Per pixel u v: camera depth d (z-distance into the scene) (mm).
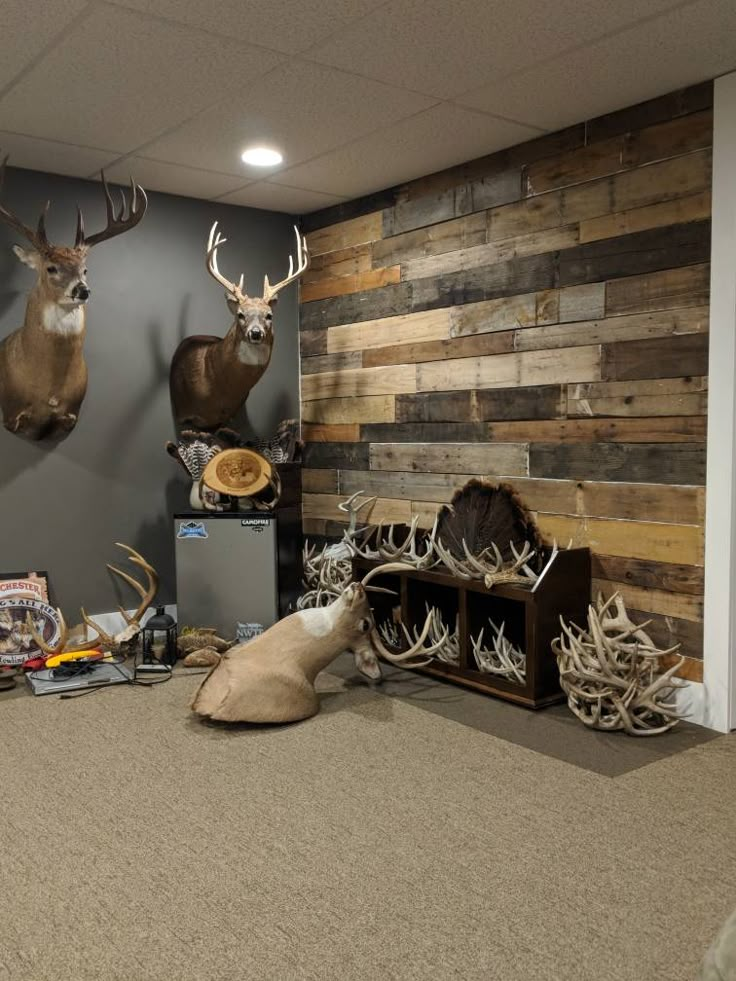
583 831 2375
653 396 3232
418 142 3648
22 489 4082
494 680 3490
